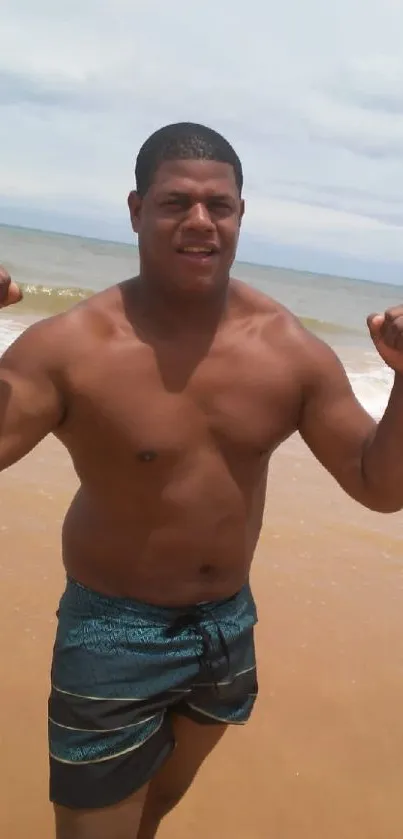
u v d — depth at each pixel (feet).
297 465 19.74
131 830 6.31
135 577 6.18
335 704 10.00
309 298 93.35
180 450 5.90
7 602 11.42
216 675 6.45
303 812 8.26
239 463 6.14
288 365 6.18
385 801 8.50
